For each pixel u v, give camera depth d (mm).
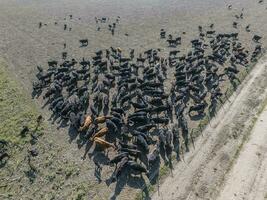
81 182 42594
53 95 58469
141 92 57344
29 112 54594
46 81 61906
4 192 42094
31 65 69250
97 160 45375
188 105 55156
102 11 98062
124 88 58250
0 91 60281
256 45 73750
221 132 49844
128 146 46156
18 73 66375
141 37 80625
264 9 95000
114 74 63250
